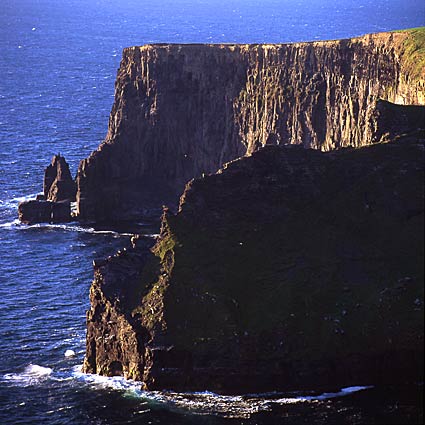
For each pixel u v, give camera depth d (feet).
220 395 598.75
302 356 597.93
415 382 593.83
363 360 595.47
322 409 572.92
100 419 585.22
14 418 593.01
